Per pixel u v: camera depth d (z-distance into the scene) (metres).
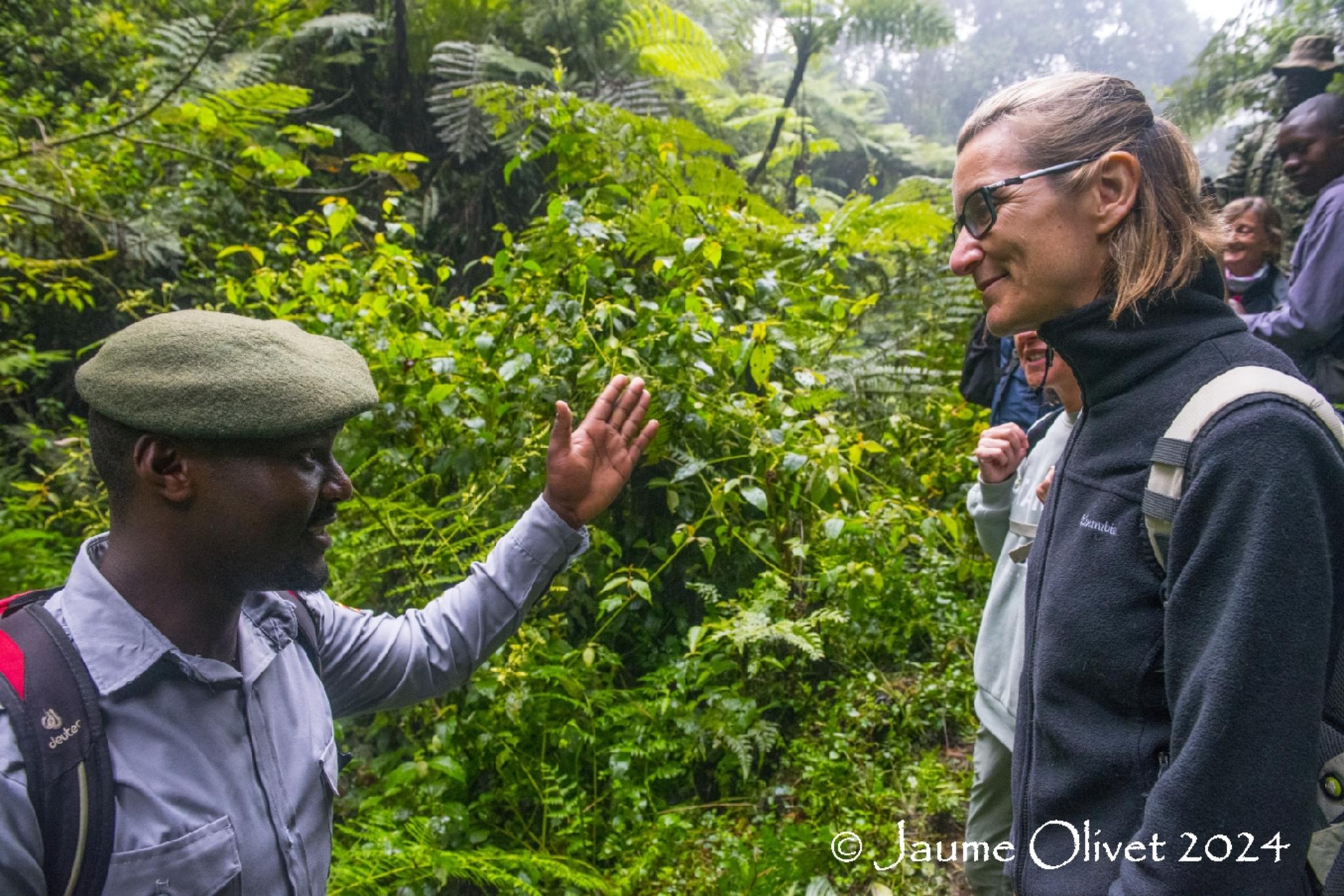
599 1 5.69
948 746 2.81
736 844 2.37
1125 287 1.01
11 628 0.83
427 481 3.07
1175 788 0.87
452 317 3.32
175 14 5.64
